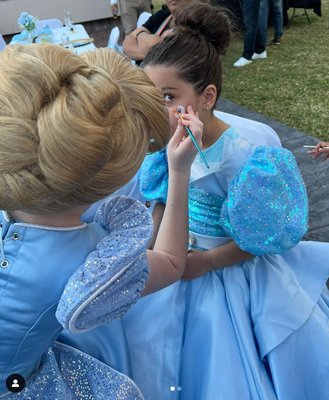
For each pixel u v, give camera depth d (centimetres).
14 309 68
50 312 70
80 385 89
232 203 104
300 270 119
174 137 92
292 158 110
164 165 121
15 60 56
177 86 109
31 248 68
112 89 58
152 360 105
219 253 114
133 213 79
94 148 54
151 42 296
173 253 91
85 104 55
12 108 54
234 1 480
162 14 316
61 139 52
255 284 113
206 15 114
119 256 68
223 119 130
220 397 96
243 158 110
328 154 152
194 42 110
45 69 55
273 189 102
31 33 364
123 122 60
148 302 114
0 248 68
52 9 626
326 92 409
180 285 116
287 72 469
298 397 104
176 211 92
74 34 371
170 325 110
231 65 506
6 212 70
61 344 92
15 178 54
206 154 110
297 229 106
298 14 668
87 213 101
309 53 518
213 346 103
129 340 108
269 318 107
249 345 104
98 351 99
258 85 444
